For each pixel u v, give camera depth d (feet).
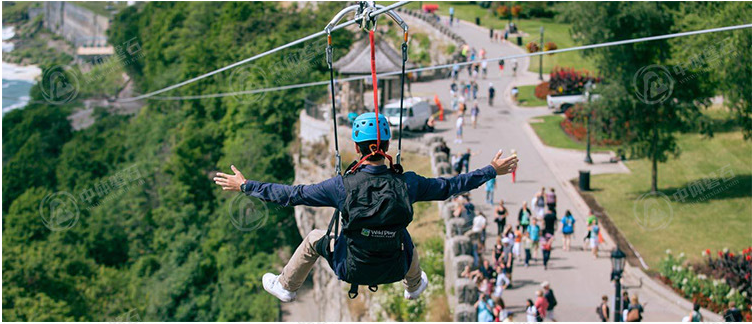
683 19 140.46
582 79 200.13
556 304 90.58
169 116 271.69
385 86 183.11
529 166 153.07
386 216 19.48
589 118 156.35
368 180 20.16
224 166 214.28
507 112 191.21
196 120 254.68
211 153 237.25
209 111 250.78
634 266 113.09
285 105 218.59
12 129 321.52
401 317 108.78
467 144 161.58
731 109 146.61
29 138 307.58
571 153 161.99
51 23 505.25
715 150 164.04
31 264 193.88
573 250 114.93
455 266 96.58
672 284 106.42
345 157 166.50
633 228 125.90
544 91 206.69
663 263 108.37
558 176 148.56
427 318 103.81
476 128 175.32
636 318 91.30
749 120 145.69
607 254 113.80
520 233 108.27
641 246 119.65
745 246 119.44
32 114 318.65
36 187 289.74
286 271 23.32
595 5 139.13
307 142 192.65
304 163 192.75
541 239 108.27
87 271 207.21
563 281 104.17
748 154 160.35
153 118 281.74
